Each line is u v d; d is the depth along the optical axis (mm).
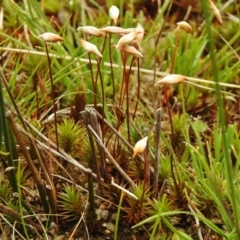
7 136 219
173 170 243
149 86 293
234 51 285
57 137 241
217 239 230
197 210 227
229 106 286
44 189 229
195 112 283
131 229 233
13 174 226
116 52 296
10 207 230
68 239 229
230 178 200
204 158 243
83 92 259
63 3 325
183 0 332
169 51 302
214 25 318
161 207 215
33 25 290
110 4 300
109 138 247
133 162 246
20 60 288
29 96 262
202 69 301
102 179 243
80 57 274
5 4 312
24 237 229
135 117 271
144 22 321
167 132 265
